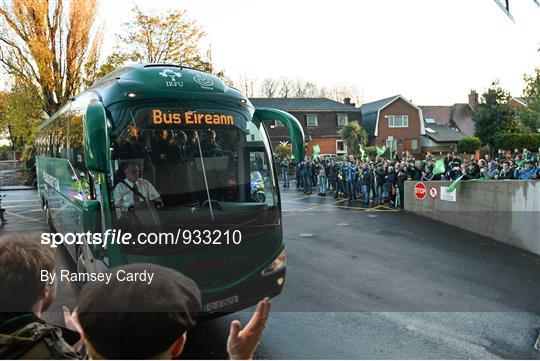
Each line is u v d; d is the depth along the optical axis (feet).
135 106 15.78
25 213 46.75
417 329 17.16
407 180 48.19
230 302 15.30
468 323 17.79
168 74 17.13
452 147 144.87
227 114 17.16
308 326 17.44
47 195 35.14
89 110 13.62
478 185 35.55
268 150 17.54
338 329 17.16
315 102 147.74
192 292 4.25
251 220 15.97
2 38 37.78
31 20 36.27
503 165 45.03
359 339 16.20
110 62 62.80
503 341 16.07
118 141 15.26
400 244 32.32
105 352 3.77
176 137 16.01
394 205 51.31
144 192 15.16
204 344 15.84
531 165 39.93
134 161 15.34
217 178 16.16
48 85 41.91
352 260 27.91
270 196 16.84
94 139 13.35
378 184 52.80
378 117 139.85
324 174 64.69
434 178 47.98
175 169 15.70
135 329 3.67
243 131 17.26
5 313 5.32
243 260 15.67
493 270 25.57
